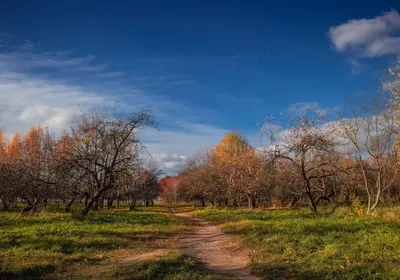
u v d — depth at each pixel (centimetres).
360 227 1588
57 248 1393
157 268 1081
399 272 896
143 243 1677
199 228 2500
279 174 4116
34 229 1864
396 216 1964
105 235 1802
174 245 1655
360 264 991
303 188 3800
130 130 2764
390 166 3177
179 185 8956
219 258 1382
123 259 1310
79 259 1266
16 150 3969
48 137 3456
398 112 2364
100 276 1038
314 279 945
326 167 3294
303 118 3050
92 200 2756
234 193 5003
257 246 1455
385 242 1195
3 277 1002
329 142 2931
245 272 1138
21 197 3222
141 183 5188
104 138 2778
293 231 1638
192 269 1095
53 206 4706
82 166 2759
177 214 4669
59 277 1039
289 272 1034
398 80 2348
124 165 2948
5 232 1756
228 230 2158
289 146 3084
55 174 2930
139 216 3238
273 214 3095
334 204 3828
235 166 4828
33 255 1265
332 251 1155
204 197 6950
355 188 3938
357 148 2688
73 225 2158
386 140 2569
